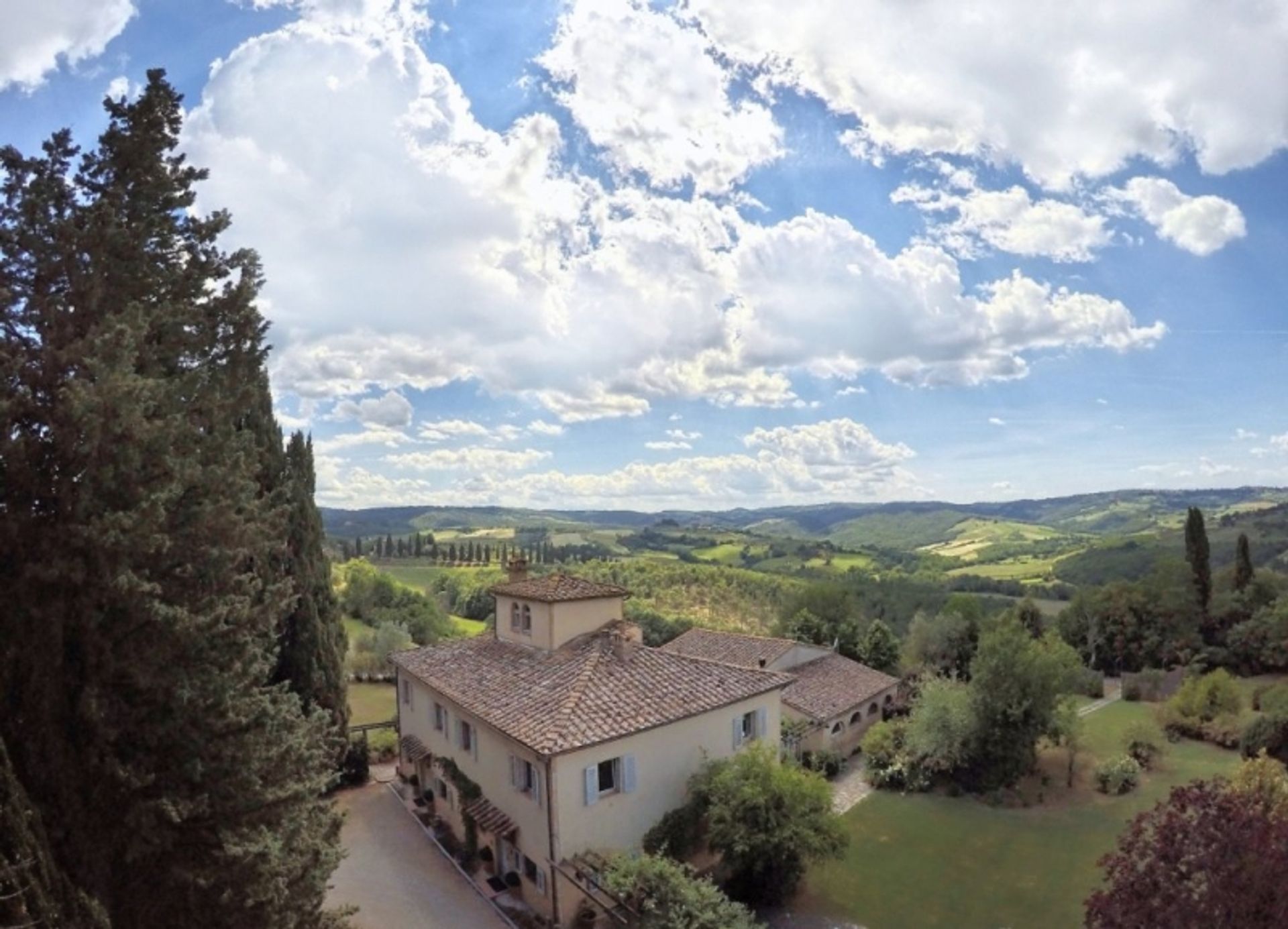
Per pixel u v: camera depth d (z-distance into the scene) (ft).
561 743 71.41
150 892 41.98
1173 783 117.08
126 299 46.06
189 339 48.96
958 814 105.50
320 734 55.31
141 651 40.04
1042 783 116.57
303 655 105.70
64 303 43.73
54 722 38.32
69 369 42.19
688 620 231.50
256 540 46.91
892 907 79.05
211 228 53.78
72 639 39.81
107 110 49.44
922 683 140.26
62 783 38.37
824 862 78.89
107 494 39.32
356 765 110.93
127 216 48.96
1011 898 81.05
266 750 46.06
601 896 70.95
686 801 81.82
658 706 81.00
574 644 95.40
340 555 346.13
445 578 319.47
